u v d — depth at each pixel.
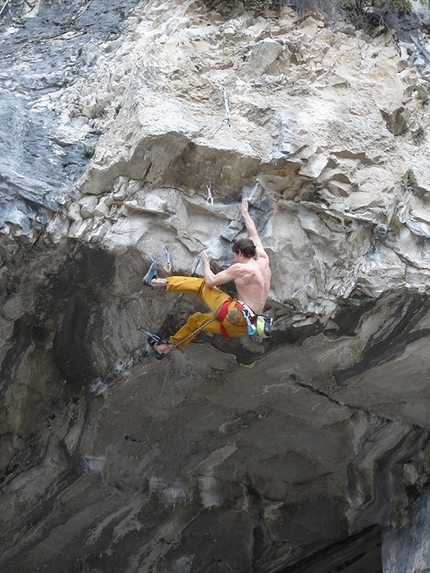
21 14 13.57
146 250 9.55
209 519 13.35
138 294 10.11
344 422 12.34
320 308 9.88
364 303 9.84
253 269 8.98
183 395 11.63
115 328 10.63
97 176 9.61
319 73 10.25
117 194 9.54
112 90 10.99
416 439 12.60
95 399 11.41
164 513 13.09
